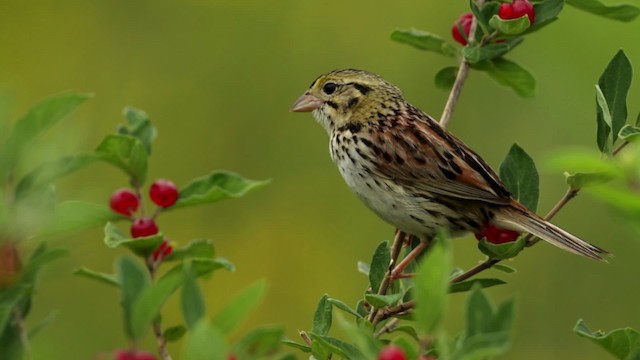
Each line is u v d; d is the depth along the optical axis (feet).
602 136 20.88
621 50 21.09
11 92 14.97
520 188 25.58
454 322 47.85
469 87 48.34
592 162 14.56
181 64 51.24
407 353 14.43
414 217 28.53
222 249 51.16
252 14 51.19
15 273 15.35
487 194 26.94
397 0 51.08
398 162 28.89
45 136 16.69
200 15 51.24
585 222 47.37
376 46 50.67
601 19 44.37
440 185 28.09
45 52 51.55
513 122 47.55
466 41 27.40
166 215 51.01
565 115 45.73
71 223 16.87
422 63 50.14
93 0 51.70
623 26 44.29
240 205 51.08
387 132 29.48
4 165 15.01
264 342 13.66
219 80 51.19
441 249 13.67
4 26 51.90
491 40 26.20
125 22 51.57
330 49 51.08
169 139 50.85
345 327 14.37
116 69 51.39
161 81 51.24
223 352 12.85
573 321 47.37
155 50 51.34
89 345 44.24
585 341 47.14
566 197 21.93
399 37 27.81
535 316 47.39
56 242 16.42
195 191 21.77
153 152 50.67
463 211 27.89
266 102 51.08
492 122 47.88
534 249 47.47
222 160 51.08
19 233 15.05
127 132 22.72
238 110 51.08
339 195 50.98
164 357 18.45
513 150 25.54
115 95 51.19
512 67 27.27
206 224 51.16
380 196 29.22
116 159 21.08
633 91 44.45
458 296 47.88
